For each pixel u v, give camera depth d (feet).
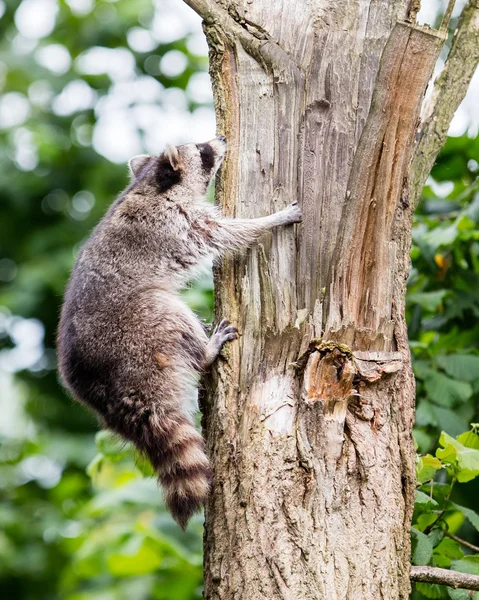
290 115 24.48
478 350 34.27
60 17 60.49
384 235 22.79
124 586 41.68
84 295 29.48
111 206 32.83
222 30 25.52
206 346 24.63
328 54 24.57
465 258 35.73
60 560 53.01
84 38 59.41
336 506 21.25
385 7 24.93
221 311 24.70
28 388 56.44
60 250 55.52
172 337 27.66
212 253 25.88
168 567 37.81
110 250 30.48
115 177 58.23
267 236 23.89
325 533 21.04
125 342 27.68
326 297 22.91
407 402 23.12
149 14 59.00
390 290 23.02
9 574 52.85
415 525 25.79
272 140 24.54
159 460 25.75
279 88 24.63
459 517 30.27
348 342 22.50
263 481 21.65
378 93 22.13
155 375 27.07
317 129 24.20
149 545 37.47
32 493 56.80
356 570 20.85
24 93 59.88
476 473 25.16
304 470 21.44
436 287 35.78
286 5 25.31
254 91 25.04
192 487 23.27
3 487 56.65
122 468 39.93
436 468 25.36
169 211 31.01
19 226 58.80
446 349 34.40
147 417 26.55
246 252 24.29
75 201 58.95
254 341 23.50
